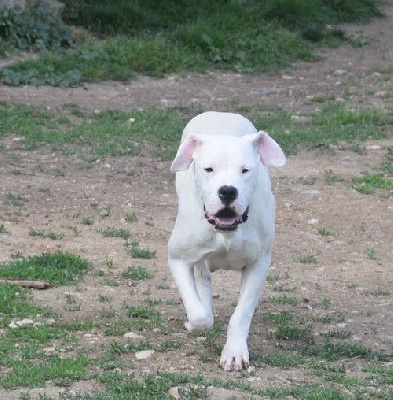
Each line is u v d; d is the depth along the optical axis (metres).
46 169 15.70
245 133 9.57
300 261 12.48
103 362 8.73
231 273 11.85
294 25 26.89
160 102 20.58
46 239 12.59
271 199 9.02
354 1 29.16
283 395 8.09
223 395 8.05
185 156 8.55
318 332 9.99
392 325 10.34
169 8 25.86
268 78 23.17
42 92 20.44
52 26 23.28
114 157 16.59
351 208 14.64
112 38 23.66
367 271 12.30
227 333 9.03
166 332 9.67
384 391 8.32
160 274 11.66
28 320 9.73
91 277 11.37
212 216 8.20
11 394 7.99
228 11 26.03
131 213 13.87
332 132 18.61
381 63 25.05
